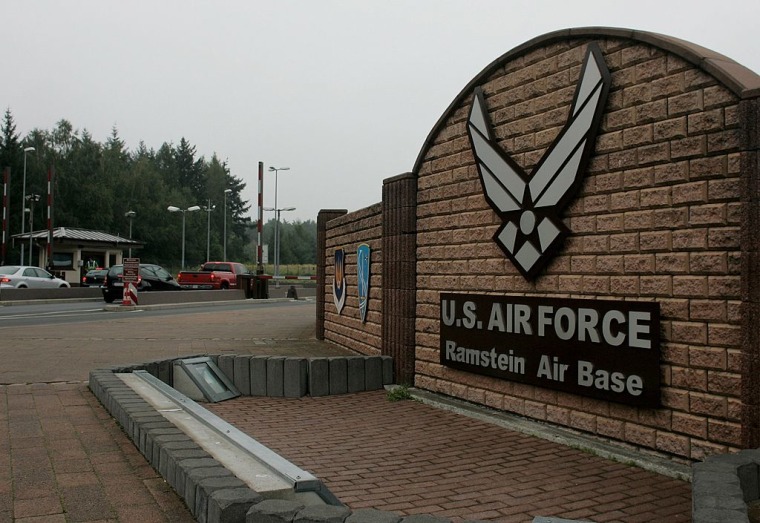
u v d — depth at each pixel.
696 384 5.45
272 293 39.50
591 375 6.34
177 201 102.44
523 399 7.34
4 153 76.94
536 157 7.16
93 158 91.94
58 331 15.43
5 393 7.80
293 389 9.17
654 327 5.74
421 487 5.30
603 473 5.57
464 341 8.20
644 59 5.99
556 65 6.94
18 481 4.74
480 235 8.06
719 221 5.33
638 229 5.99
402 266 9.47
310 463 6.01
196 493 4.09
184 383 8.99
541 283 7.08
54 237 45.22
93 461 5.23
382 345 10.05
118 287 29.17
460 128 8.46
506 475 5.59
